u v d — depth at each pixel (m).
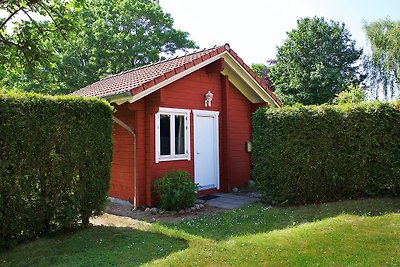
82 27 7.71
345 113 7.82
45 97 5.29
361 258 4.06
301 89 29.78
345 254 4.21
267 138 7.89
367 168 7.82
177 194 7.45
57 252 4.66
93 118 5.83
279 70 32.84
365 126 7.78
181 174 7.99
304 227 5.50
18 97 4.98
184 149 9.26
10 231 4.96
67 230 5.69
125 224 6.41
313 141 7.68
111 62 25.11
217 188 10.15
